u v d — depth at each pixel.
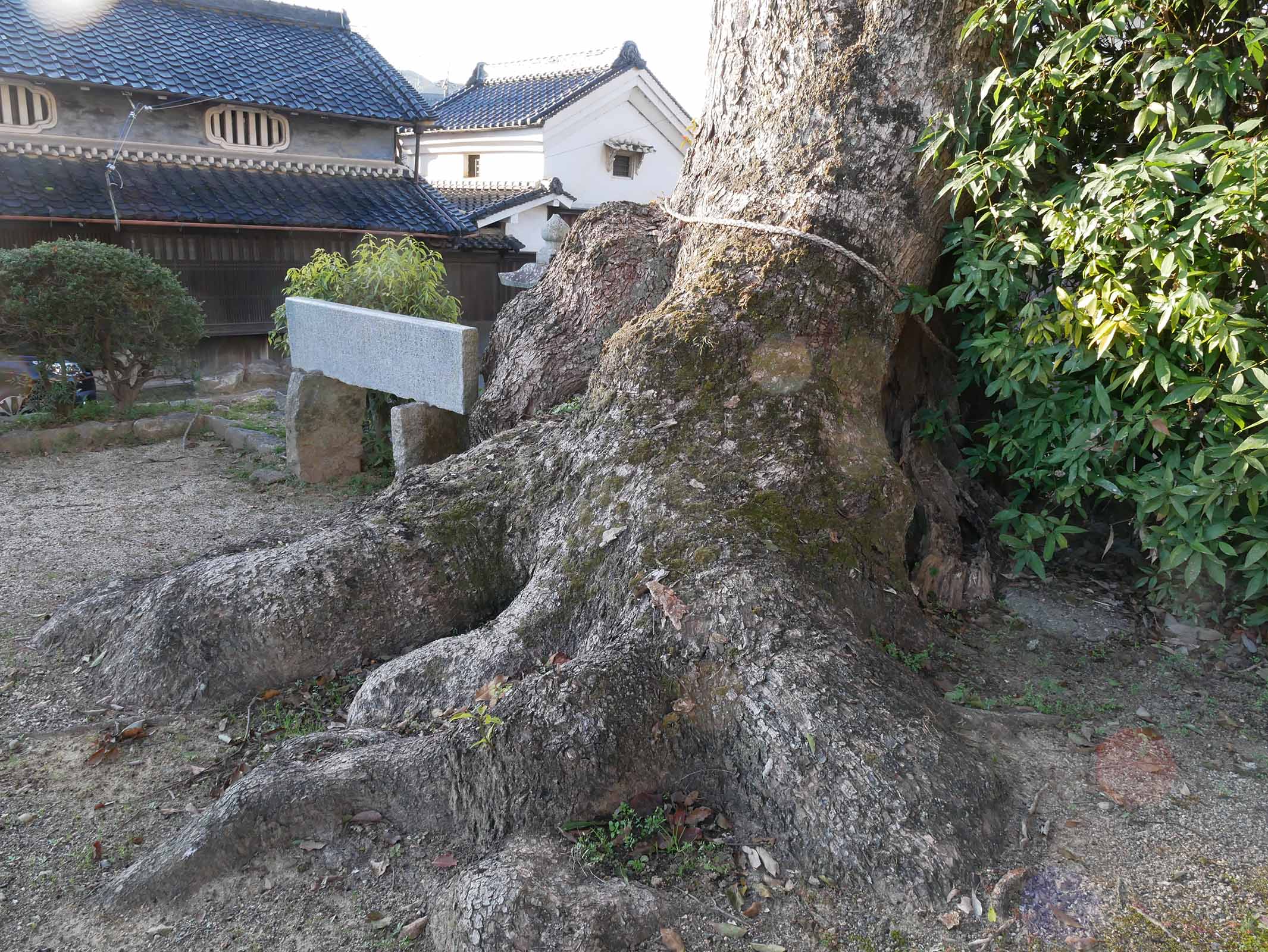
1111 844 2.75
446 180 24.38
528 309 5.76
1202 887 2.57
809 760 2.80
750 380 3.94
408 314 7.65
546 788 2.86
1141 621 4.16
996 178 3.76
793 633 3.11
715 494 3.62
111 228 12.41
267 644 3.85
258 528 6.08
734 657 3.10
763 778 2.90
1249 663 3.80
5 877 2.85
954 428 4.75
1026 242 3.81
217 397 10.71
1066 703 3.52
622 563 3.54
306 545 4.18
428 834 2.94
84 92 12.82
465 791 2.90
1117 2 3.42
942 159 4.11
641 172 24.38
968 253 4.04
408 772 2.99
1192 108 3.58
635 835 2.87
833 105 4.18
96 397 11.05
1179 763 3.14
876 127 4.11
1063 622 4.14
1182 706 3.51
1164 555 3.81
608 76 21.98
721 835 2.89
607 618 3.46
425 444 5.94
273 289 14.19
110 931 2.64
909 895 2.53
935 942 2.42
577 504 3.92
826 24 4.23
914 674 3.35
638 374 4.05
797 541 3.49
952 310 4.80
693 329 4.04
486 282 17.84
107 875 2.87
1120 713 3.46
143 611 4.05
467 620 4.22
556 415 4.84
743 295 4.08
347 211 14.74
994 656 3.89
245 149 14.43
